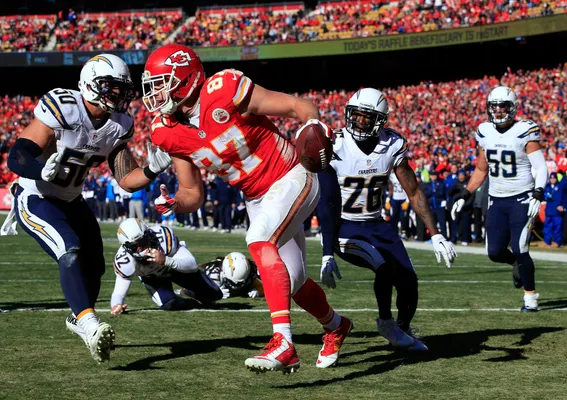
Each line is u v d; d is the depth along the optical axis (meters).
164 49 4.86
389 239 6.08
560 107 27.66
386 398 4.51
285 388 4.76
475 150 25.22
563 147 22.55
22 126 41.78
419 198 6.08
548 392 4.68
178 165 5.18
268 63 43.72
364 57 40.91
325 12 41.47
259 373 4.84
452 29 34.22
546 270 12.70
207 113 4.84
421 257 15.20
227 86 4.77
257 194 5.08
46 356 5.63
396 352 5.95
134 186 5.33
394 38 36.22
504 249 8.41
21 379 4.91
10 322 7.10
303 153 4.62
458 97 33.03
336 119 36.91
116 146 5.57
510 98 8.20
